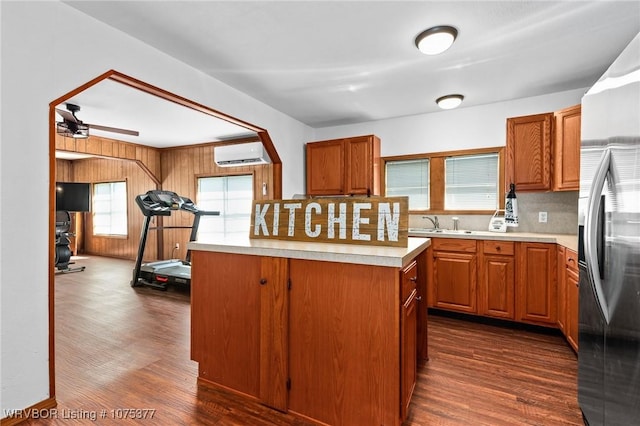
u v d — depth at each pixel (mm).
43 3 1772
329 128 4770
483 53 2527
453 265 3332
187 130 4879
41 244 1758
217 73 2885
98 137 5328
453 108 3863
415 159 4203
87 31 1992
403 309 1549
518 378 2127
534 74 2914
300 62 2680
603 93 1370
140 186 6777
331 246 1821
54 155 1817
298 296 1746
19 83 1671
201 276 2084
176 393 1956
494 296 3131
